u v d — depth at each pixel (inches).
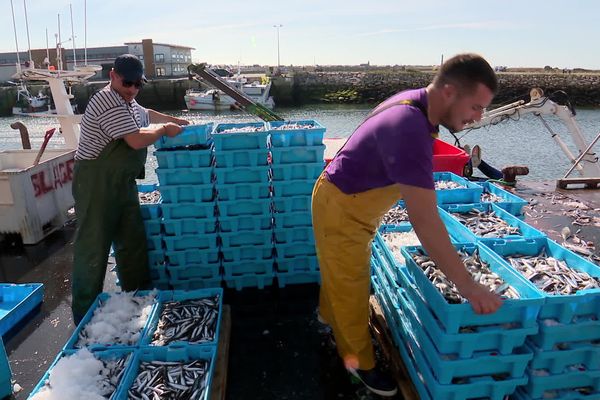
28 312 152.6
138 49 2458.2
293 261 164.7
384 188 95.9
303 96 1781.5
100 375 107.2
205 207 155.3
